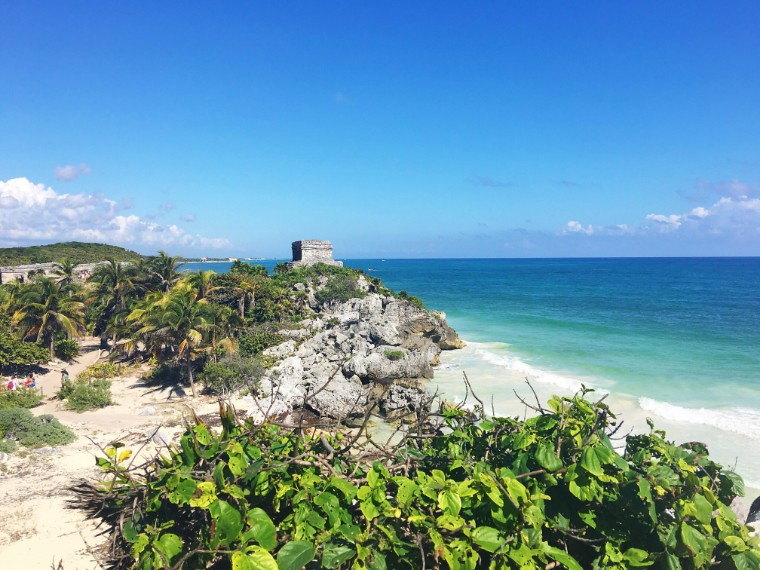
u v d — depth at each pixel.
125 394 30.09
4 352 33.38
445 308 85.44
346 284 60.59
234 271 61.12
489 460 5.69
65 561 8.65
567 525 4.83
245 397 28.61
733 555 4.22
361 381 34.06
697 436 23.89
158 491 5.18
